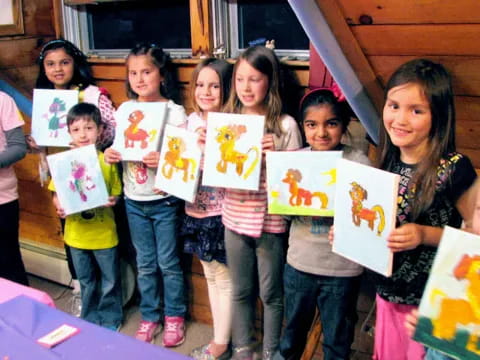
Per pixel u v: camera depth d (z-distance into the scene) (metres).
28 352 1.05
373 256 1.35
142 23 2.41
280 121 1.81
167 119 2.06
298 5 1.29
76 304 2.52
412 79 1.28
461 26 1.24
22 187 2.79
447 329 1.10
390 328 1.49
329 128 1.60
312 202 1.59
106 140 2.27
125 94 2.36
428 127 1.31
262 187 1.80
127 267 2.47
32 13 2.41
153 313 2.31
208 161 1.77
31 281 2.82
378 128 1.57
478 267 1.05
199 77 1.94
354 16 1.33
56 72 2.27
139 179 2.12
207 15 2.10
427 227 1.32
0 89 2.45
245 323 2.02
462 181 1.29
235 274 1.94
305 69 1.91
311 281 1.68
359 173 1.34
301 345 1.82
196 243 2.11
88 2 2.37
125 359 1.06
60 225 2.71
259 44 1.99
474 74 1.33
